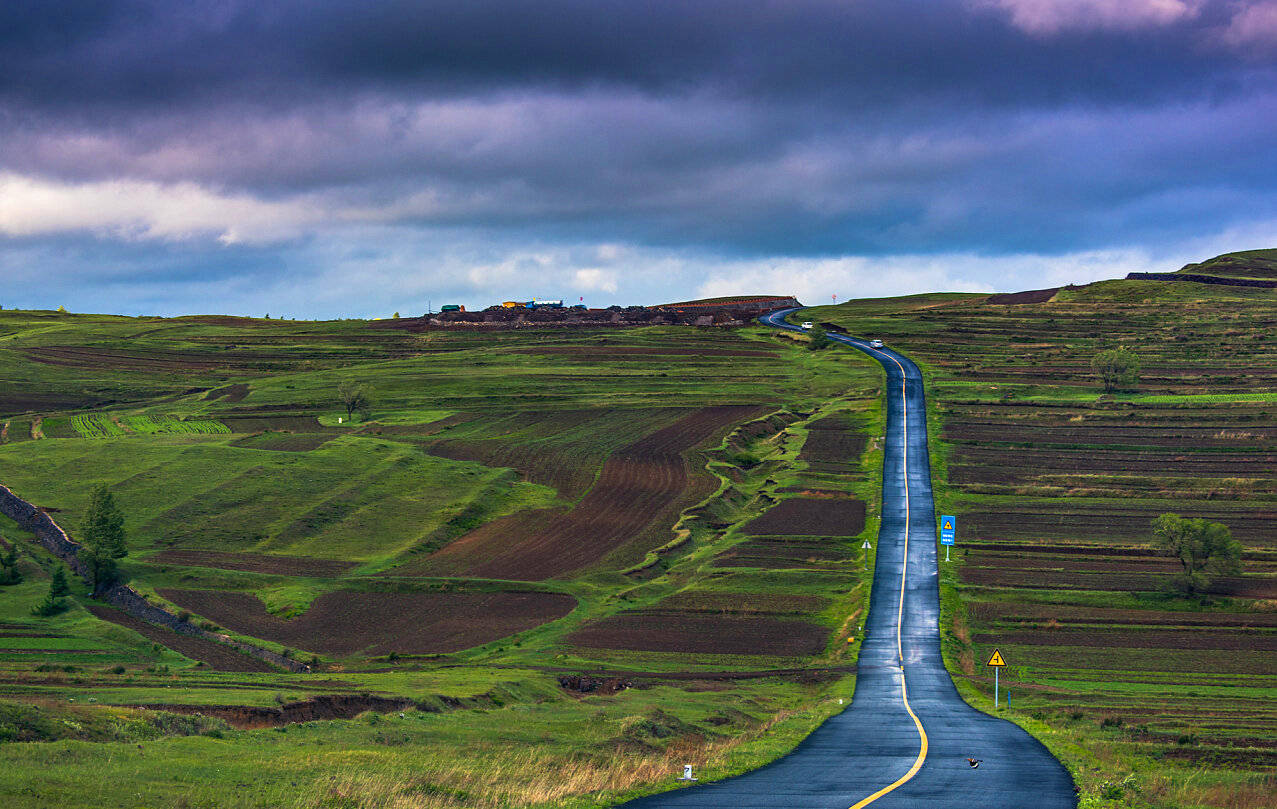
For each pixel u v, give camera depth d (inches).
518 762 1293.1
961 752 1446.9
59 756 1061.1
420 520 4943.4
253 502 5054.1
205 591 3951.8
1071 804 1005.2
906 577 4082.2
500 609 3764.8
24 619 3484.3
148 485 5241.1
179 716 1437.0
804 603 3796.8
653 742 1572.3
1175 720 2333.9
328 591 3946.9
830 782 1127.0
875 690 2662.4
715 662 3134.8
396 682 2346.2
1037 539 4544.8
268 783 1053.8
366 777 1100.5
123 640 3275.1
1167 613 3651.6
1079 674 2989.7
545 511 5206.7
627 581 4153.5
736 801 997.2
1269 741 2074.3
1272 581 3934.5
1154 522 4220.0
